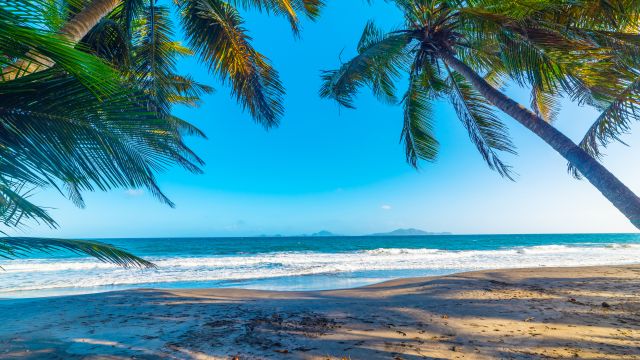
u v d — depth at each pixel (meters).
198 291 6.42
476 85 5.60
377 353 2.79
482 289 6.03
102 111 1.93
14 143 1.71
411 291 6.15
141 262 2.29
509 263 15.88
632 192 3.25
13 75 2.23
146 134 2.14
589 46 4.12
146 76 5.66
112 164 2.04
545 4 4.07
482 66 6.79
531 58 4.50
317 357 2.71
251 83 6.14
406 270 13.27
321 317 4.13
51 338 3.27
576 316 3.96
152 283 10.16
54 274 12.55
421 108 7.53
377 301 5.21
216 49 5.89
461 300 5.08
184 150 4.96
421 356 2.71
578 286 6.20
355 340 3.16
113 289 9.15
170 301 5.27
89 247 1.92
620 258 18.64
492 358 2.63
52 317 4.19
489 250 31.17
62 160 1.85
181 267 15.30
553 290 5.84
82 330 3.56
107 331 3.51
